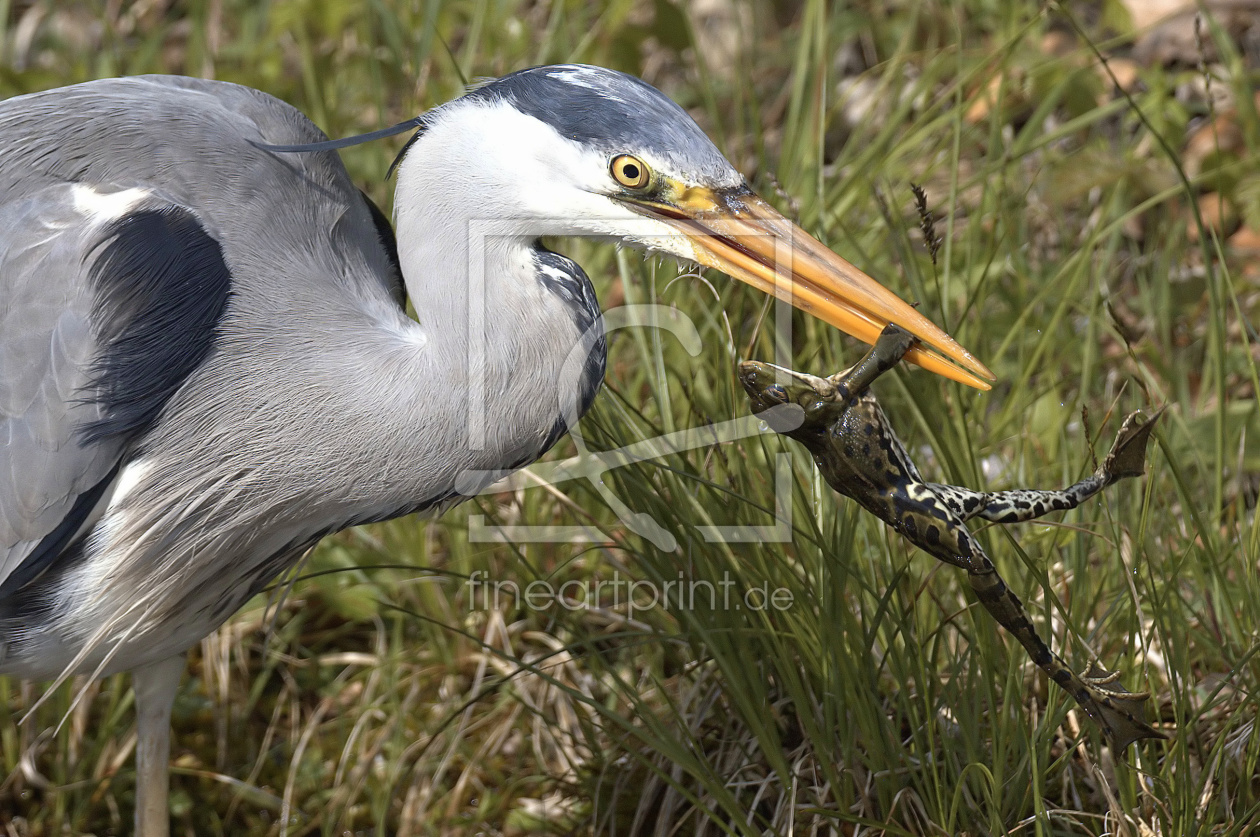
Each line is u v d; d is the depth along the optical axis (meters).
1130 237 7.38
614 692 5.69
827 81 7.98
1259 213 6.45
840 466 3.84
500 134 4.33
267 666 6.24
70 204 4.46
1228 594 5.02
